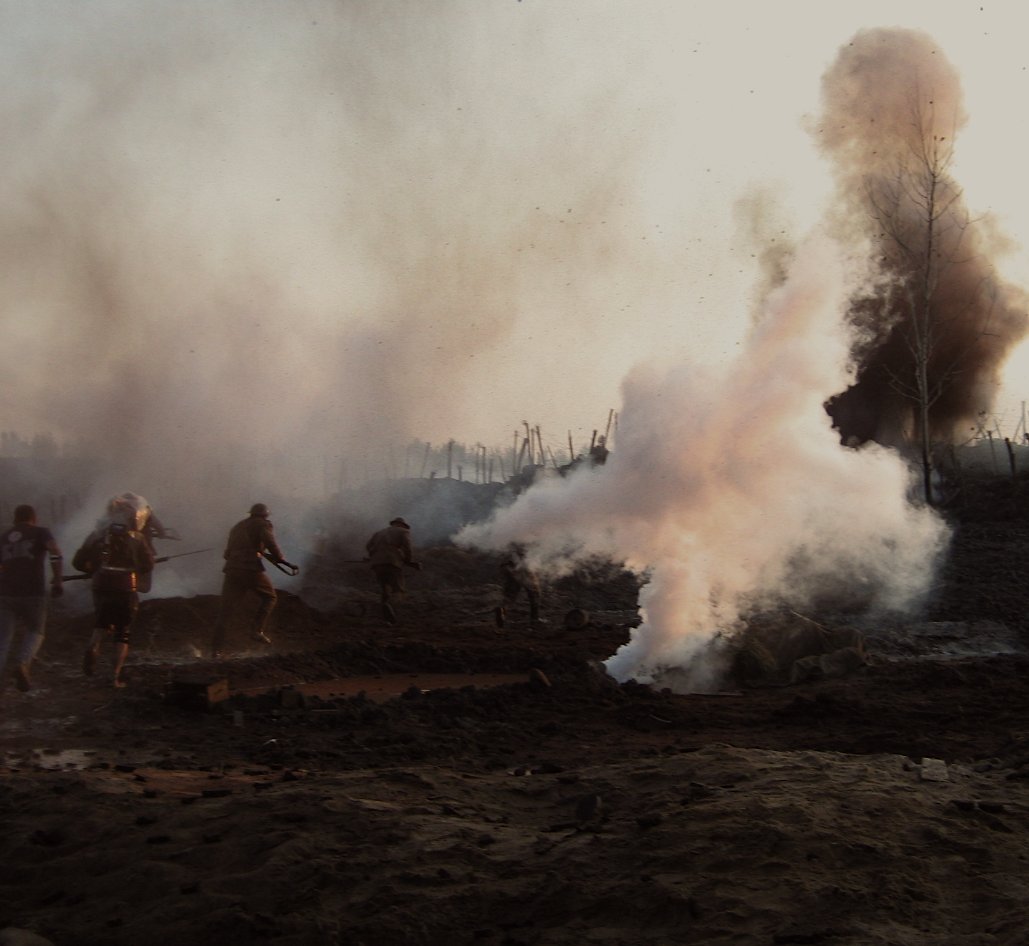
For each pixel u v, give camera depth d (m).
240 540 15.14
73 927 5.15
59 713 10.77
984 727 10.04
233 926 4.99
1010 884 5.28
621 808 6.82
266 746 9.43
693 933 4.92
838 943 4.69
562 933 4.98
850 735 9.75
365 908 5.23
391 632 19.09
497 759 8.92
